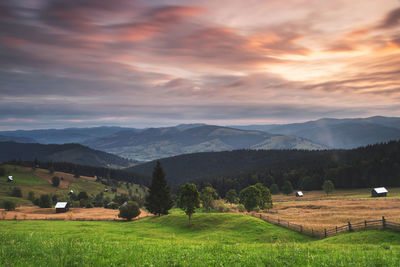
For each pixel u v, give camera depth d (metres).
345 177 182.12
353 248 20.25
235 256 12.62
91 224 66.00
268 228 46.56
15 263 10.12
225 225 51.00
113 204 146.25
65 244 14.12
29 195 189.38
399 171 167.38
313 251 15.47
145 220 73.12
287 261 11.65
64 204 123.06
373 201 98.50
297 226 45.81
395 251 15.69
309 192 183.38
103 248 13.91
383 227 30.97
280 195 184.50
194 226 53.25
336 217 60.00
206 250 15.31
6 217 87.31
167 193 79.12
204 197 106.88
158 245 18.44
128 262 10.84
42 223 66.12
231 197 141.75
